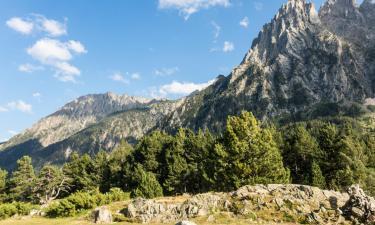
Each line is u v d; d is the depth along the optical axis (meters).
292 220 40.31
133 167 102.00
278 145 89.12
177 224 32.94
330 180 77.75
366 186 72.69
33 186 106.50
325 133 82.31
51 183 106.31
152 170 97.00
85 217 52.94
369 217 37.81
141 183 78.81
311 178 74.75
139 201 50.78
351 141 83.44
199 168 84.69
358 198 40.59
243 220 41.41
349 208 40.56
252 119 65.00
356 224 37.53
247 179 60.31
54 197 108.81
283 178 63.41
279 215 41.75
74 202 64.06
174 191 88.75
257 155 62.34
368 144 97.88
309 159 83.19
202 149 90.69
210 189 76.38
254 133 63.84
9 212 68.62
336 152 78.75
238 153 62.03
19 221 58.72
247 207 44.56
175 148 94.69
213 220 42.16
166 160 94.50
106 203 68.38
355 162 74.75
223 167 63.09
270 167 62.03
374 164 89.94
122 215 49.62
